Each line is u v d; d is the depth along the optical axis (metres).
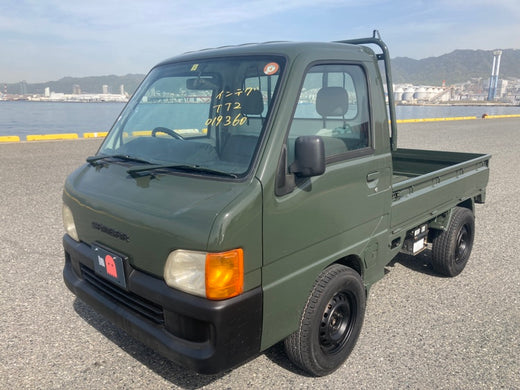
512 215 7.50
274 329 2.53
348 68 3.03
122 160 2.98
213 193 2.31
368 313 4.05
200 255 2.15
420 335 3.66
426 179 4.04
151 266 2.37
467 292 4.50
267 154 2.36
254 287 2.36
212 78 2.87
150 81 3.38
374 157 3.18
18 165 11.10
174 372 3.14
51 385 2.98
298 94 2.58
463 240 4.95
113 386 2.98
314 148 2.31
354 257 3.20
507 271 5.06
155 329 2.42
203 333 2.25
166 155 2.78
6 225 6.38
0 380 3.02
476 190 5.19
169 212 2.29
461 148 15.43
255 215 2.27
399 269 5.09
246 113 2.61
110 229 2.60
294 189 2.50
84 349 3.41
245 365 3.21
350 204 2.97
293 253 2.57
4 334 3.60
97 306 2.83
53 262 5.08
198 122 2.81
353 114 3.04
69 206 3.03
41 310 4.00
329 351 3.05
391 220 3.52
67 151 13.57
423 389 2.96
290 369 3.17
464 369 3.19
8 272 4.79
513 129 23.70
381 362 3.26
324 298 2.80
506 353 3.40
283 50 2.74
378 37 3.48
